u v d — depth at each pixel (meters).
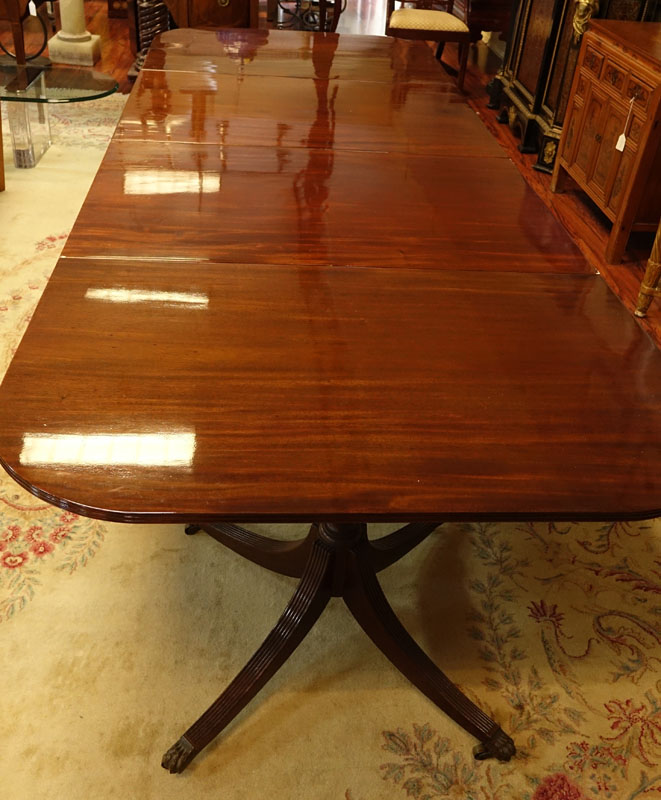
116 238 1.57
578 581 1.82
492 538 1.92
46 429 1.09
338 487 1.05
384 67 2.69
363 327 1.37
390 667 1.61
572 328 1.42
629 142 2.99
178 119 2.12
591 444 1.16
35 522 1.87
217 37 2.85
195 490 1.02
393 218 1.73
